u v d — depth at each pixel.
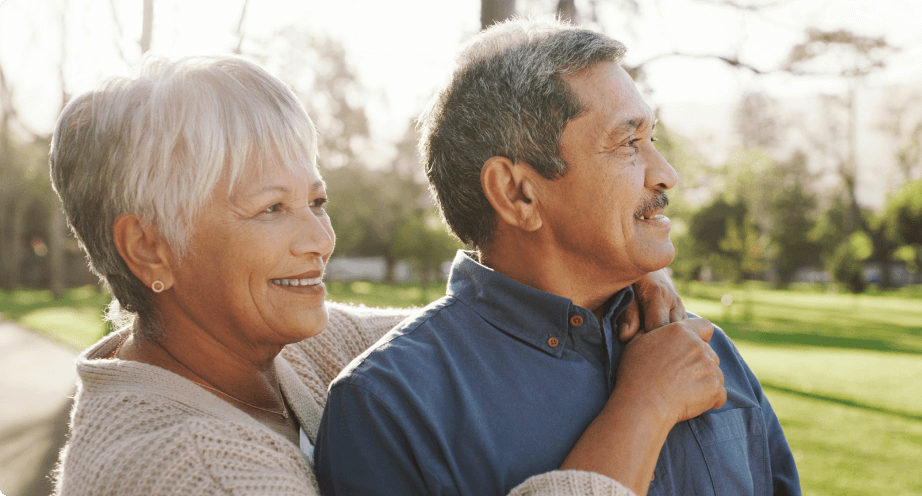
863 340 19.08
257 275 1.18
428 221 40.31
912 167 46.91
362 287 42.72
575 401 1.21
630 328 1.30
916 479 5.88
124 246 1.18
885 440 7.30
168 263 1.19
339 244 39.66
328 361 1.60
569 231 1.23
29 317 20.67
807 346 17.58
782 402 9.55
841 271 39.28
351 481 1.18
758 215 45.25
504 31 1.33
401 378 1.19
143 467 1.01
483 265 1.38
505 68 1.26
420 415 1.15
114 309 1.40
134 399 1.13
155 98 1.14
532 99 1.21
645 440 1.08
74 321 18.84
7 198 36.34
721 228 42.50
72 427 1.20
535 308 1.25
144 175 1.13
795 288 51.12
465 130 1.32
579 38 1.23
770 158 43.09
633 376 1.17
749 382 1.47
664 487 1.21
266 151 1.17
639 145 1.24
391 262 47.94
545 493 1.00
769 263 48.59
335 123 34.41
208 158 1.13
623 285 1.30
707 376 1.20
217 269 1.17
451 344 1.27
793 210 45.34
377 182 39.66
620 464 1.04
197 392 1.18
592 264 1.25
